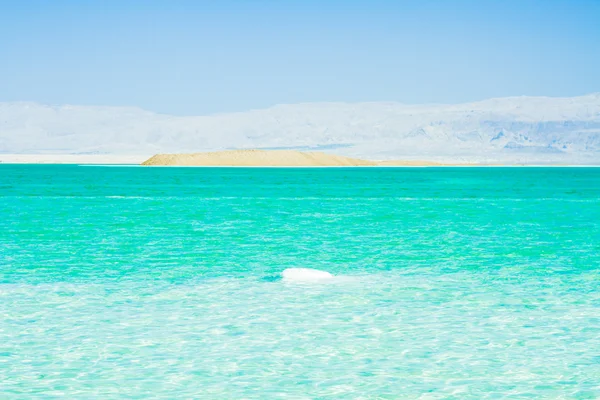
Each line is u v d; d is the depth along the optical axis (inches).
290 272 1167.6
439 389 656.4
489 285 1101.1
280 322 872.9
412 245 1582.2
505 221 2194.9
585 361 729.6
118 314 910.4
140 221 2149.4
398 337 810.8
